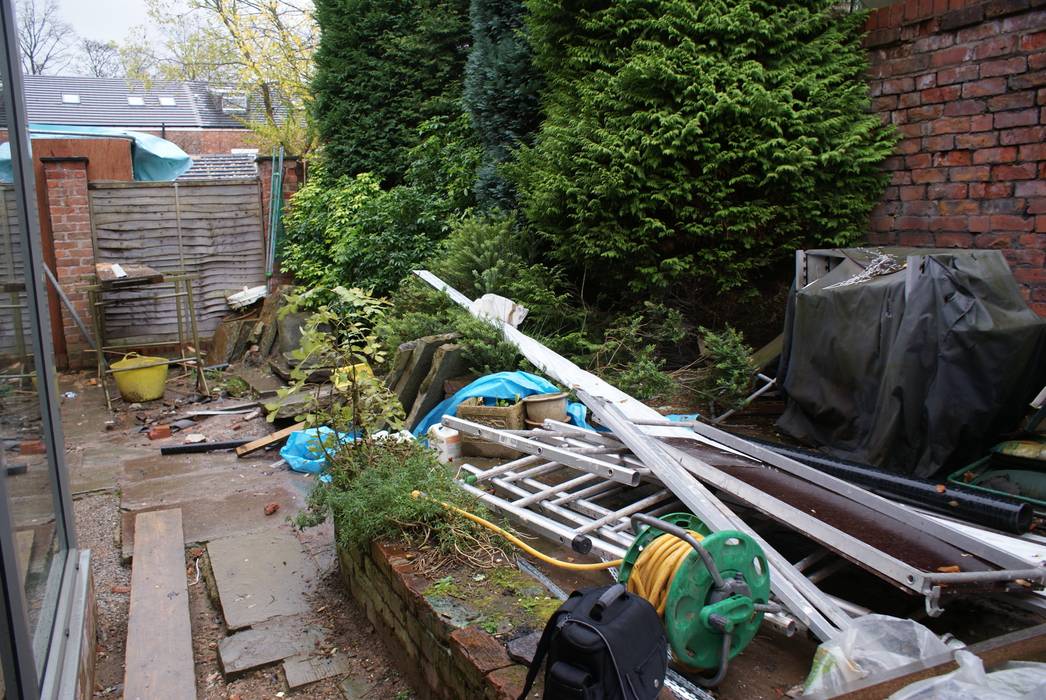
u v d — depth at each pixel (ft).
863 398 13.57
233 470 19.06
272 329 30.32
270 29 59.06
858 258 14.82
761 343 20.25
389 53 33.35
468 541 10.32
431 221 28.66
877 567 8.13
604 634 6.10
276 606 12.00
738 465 11.03
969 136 16.88
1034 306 16.02
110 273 27.22
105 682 10.44
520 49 25.16
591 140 19.56
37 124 39.04
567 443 13.39
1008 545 8.91
